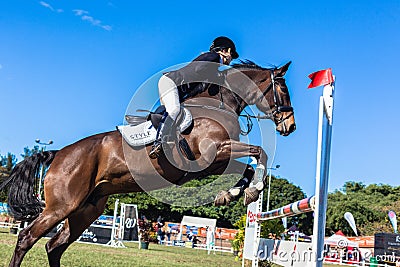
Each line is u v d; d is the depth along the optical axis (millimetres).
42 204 4812
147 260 10148
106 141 4730
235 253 18641
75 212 4934
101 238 18141
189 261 11703
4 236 13406
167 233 29672
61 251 5152
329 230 42188
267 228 8594
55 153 4906
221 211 34969
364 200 46312
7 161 41375
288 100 4859
